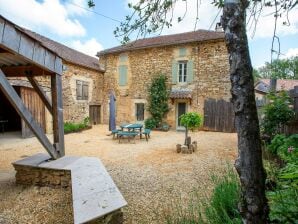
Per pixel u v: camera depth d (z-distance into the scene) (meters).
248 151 1.25
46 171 3.79
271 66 2.24
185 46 12.09
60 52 11.98
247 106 1.26
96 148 7.36
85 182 2.71
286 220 1.59
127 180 4.16
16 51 2.90
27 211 3.04
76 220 1.78
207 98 11.69
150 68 13.09
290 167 2.30
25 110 3.26
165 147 7.45
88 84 13.46
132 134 8.48
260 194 1.24
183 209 2.86
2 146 7.59
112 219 2.05
